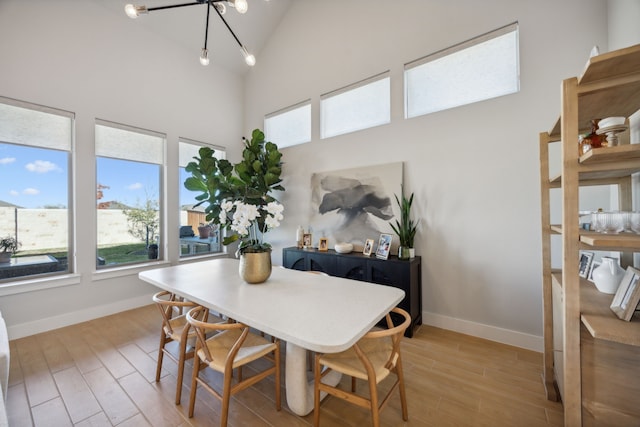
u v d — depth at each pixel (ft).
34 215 8.89
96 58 9.93
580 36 6.79
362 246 10.46
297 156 12.80
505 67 7.94
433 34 8.96
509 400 5.42
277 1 12.54
